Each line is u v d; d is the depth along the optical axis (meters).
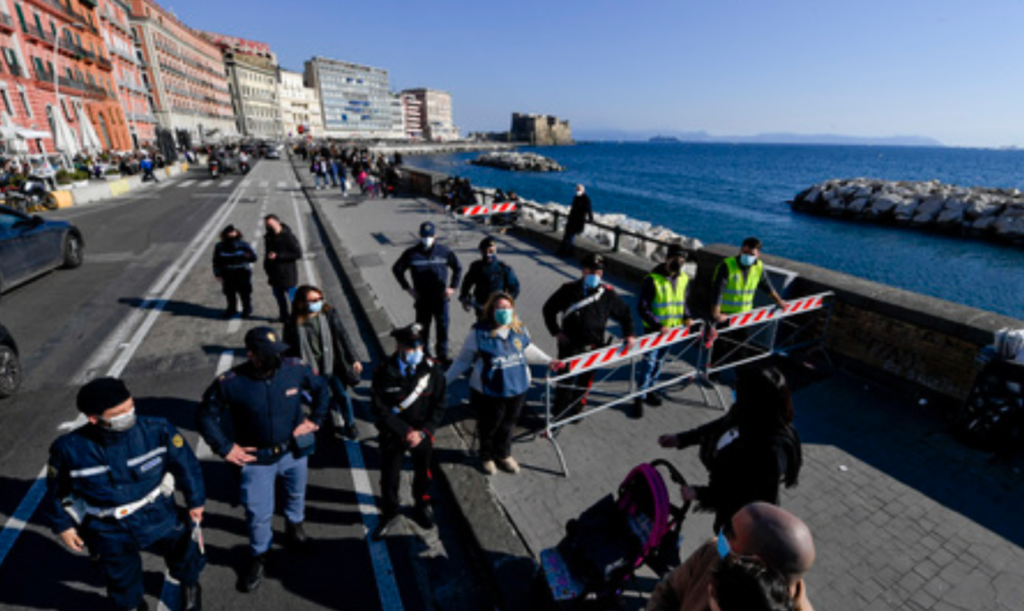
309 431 3.34
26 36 33.72
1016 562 3.39
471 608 3.21
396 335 3.33
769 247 26.11
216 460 4.60
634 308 8.47
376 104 178.50
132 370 6.32
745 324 5.47
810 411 5.14
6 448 4.76
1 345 5.56
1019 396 4.18
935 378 5.12
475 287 6.02
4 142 27.28
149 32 69.62
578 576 2.74
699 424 5.05
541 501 3.95
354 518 3.95
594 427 4.99
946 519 3.74
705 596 1.63
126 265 11.18
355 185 26.09
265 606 3.19
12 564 3.46
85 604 3.20
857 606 3.07
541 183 58.00
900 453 4.48
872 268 22.12
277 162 46.59
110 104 47.88
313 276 10.59
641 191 50.31
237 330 7.59
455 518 3.96
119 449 2.51
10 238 8.85
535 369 6.20
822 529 3.65
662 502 2.64
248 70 118.38
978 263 22.95
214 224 15.94
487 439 4.16
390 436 3.52
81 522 2.58
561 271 10.68
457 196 17.59
